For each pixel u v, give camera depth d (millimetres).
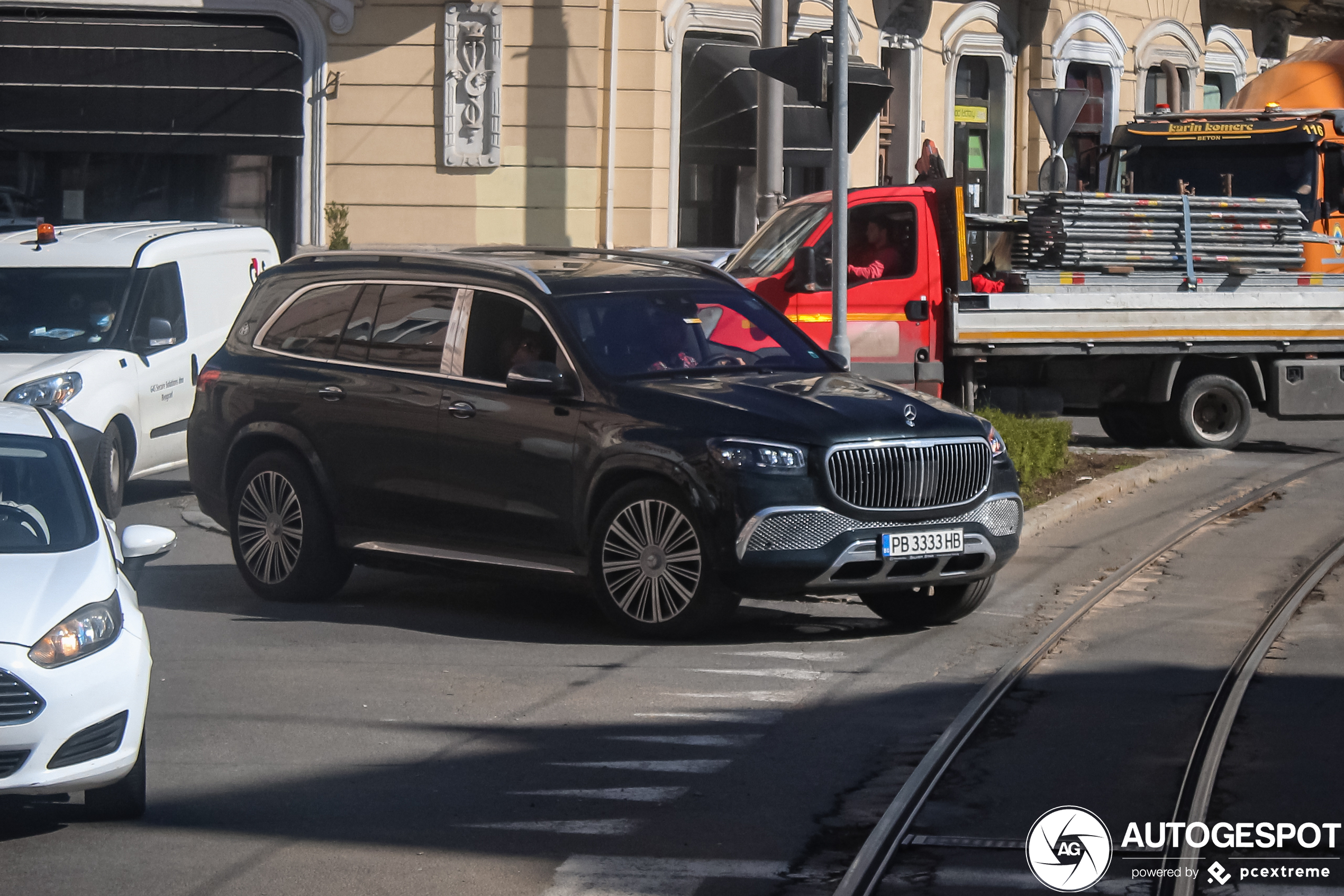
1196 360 32156
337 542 18891
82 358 24734
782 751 12859
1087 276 30094
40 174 41531
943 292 28672
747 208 45125
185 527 24875
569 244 42688
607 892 9797
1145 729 13406
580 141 42469
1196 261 31016
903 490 16562
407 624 17906
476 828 11023
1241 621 17719
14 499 12445
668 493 16516
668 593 16625
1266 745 12945
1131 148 38500
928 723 13680
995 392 30594
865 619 18281
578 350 17391
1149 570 20688
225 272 28859
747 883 9961
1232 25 64938
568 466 17094
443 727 13594
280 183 42500
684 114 43688
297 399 19109
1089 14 57094
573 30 42219
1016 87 55469
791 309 27516
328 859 10406
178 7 41625
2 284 26188
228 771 12383
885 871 10133
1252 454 32188
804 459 16156
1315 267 32531
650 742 13141
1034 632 17391
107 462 24250
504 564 17672
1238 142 37469
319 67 42031
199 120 40406
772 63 23578
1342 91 40719
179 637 17156
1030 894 9750
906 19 50562
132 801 11148
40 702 10562
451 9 41938
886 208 28422
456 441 17875
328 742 13164
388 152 42312
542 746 13031
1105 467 28984
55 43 40406
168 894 9797
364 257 19422
